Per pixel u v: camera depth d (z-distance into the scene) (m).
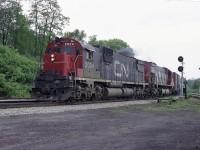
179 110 19.00
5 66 36.66
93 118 13.56
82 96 23.39
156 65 43.50
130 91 32.34
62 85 21.34
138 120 13.30
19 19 56.06
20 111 15.12
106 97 27.27
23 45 58.91
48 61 22.12
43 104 19.94
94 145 7.73
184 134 9.72
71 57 22.41
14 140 8.15
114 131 10.06
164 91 45.16
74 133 9.46
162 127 11.27
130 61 33.62
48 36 60.53
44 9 57.81
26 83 38.59
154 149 7.43
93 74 24.62
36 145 7.59
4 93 33.16
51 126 10.74
